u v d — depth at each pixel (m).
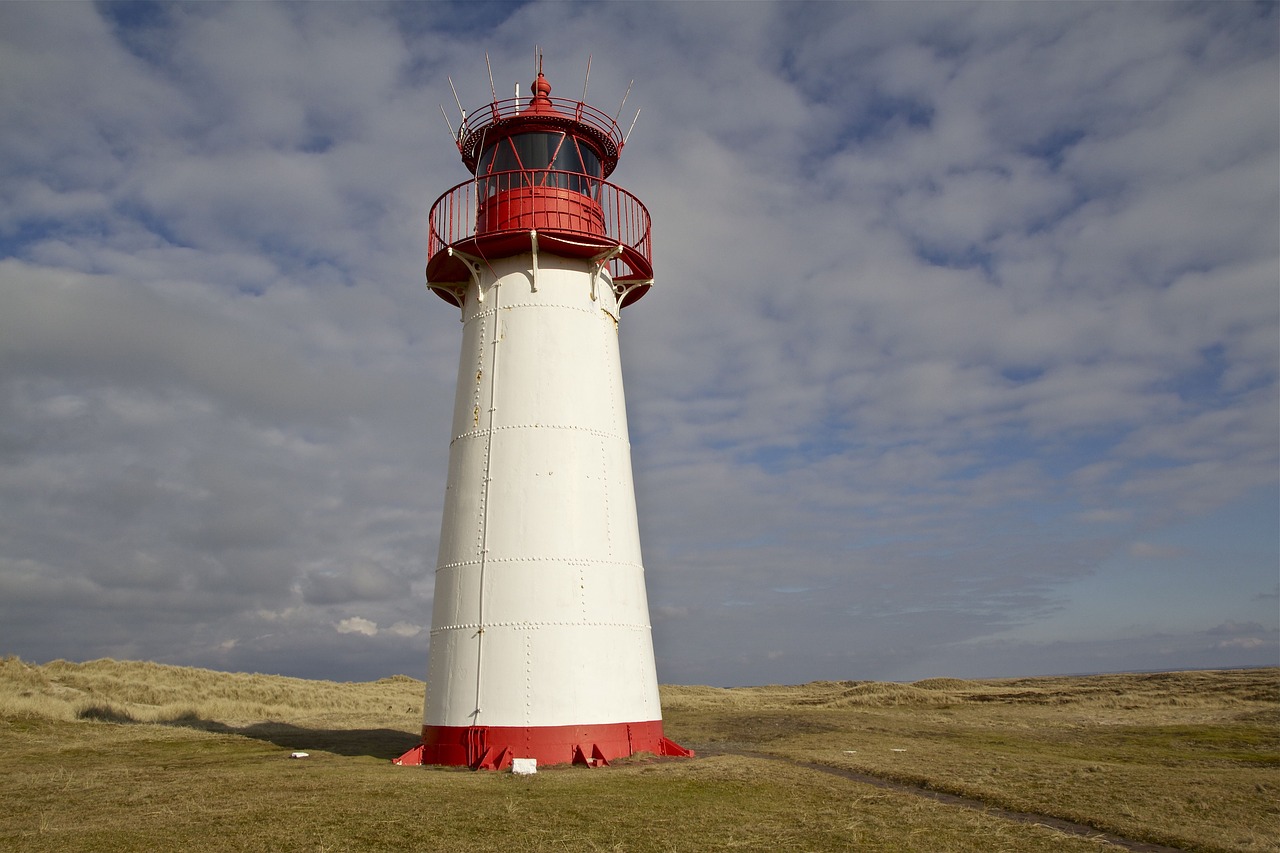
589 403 20.53
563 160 22.02
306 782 15.59
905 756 20.91
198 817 12.23
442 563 20.19
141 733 27.36
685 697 54.53
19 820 12.23
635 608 19.88
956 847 11.03
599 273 21.64
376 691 56.72
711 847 10.66
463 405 21.06
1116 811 13.71
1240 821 13.21
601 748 18.17
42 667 42.00
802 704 49.72
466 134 22.58
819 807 13.41
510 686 18.20
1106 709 40.78
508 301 21.05
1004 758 20.72
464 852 10.24
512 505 19.38
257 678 54.09
